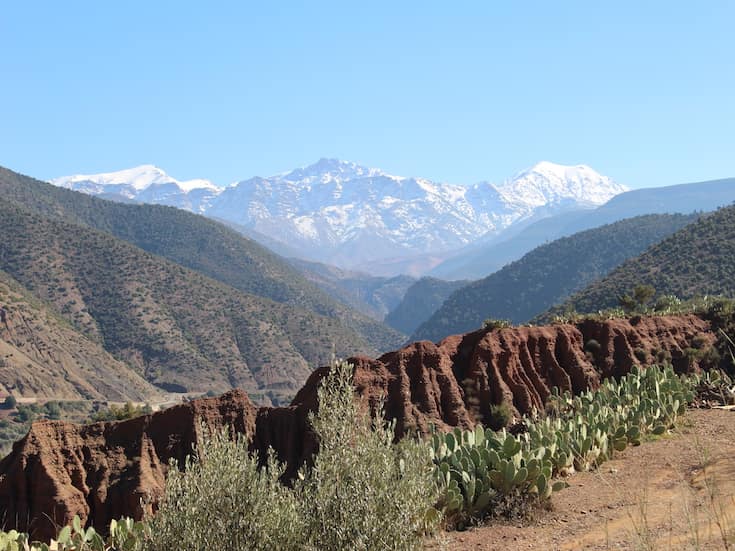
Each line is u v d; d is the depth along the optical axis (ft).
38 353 512.22
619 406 90.53
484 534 55.52
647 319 145.69
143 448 86.89
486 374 116.37
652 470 66.18
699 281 318.86
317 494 39.83
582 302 367.04
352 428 41.78
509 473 61.16
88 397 502.79
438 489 56.95
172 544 36.68
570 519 56.85
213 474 37.68
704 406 102.27
